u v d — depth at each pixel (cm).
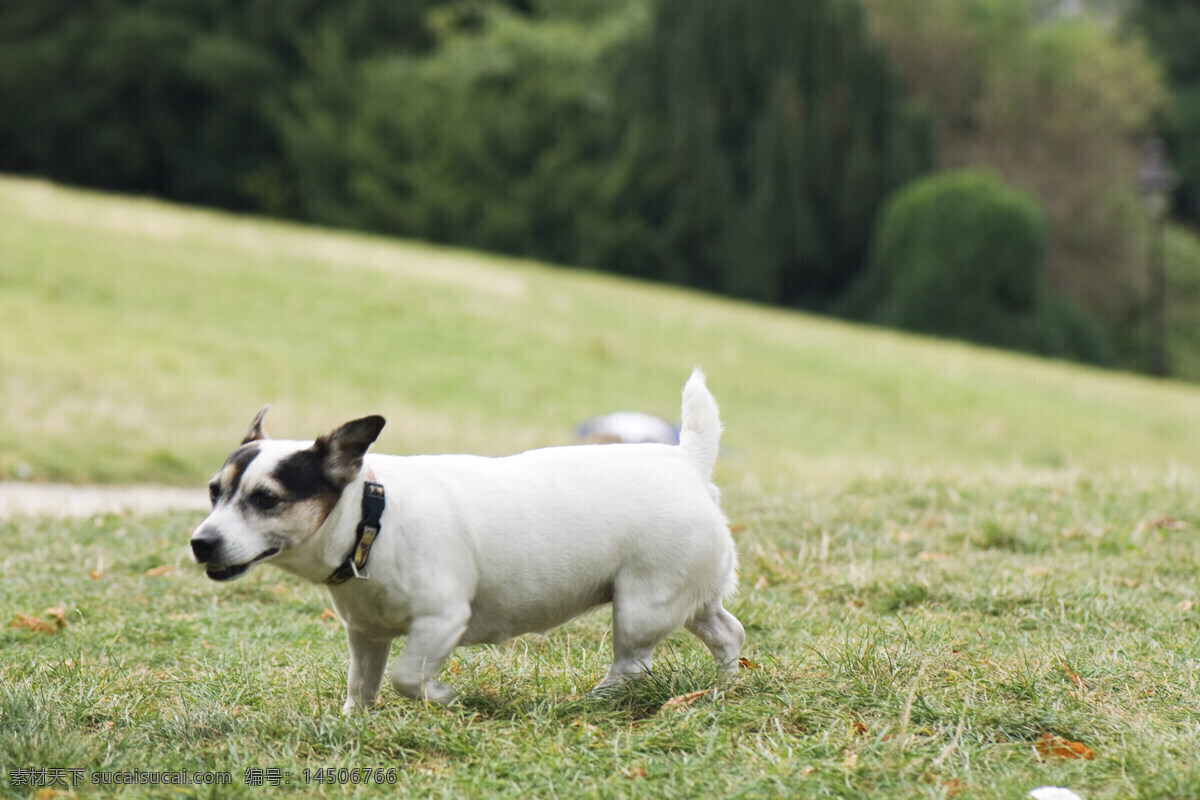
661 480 466
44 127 4194
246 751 404
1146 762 379
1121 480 961
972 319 3684
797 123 3972
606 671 504
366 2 4406
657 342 2466
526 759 392
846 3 4009
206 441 1376
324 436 418
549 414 1884
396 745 408
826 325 3122
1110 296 4244
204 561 403
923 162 4075
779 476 1193
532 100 4256
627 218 4119
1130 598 608
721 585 483
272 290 2297
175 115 4316
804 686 454
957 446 2062
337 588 438
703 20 4031
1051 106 4309
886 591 640
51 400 1477
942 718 418
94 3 4181
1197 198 5066
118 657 550
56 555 766
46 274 2097
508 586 447
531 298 2611
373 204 4144
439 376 2002
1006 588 623
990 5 4447
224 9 4266
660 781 375
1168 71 5225
